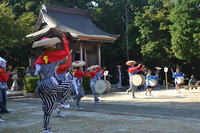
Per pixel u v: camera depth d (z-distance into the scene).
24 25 22.64
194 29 23.83
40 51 25.05
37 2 31.98
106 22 34.66
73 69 8.91
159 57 27.84
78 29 23.91
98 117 6.98
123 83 33.31
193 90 17.38
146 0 35.72
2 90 8.43
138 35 30.66
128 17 34.97
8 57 30.78
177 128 5.14
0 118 7.29
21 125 6.19
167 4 29.41
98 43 24.45
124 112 7.77
